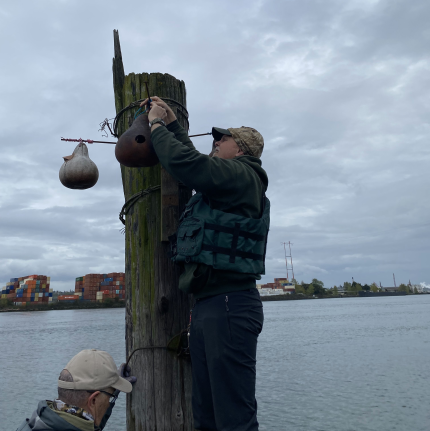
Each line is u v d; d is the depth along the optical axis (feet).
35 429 5.02
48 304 586.86
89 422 5.14
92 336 129.18
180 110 8.80
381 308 298.15
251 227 6.11
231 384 5.82
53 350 93.20
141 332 7.73
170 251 7.06
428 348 76.84
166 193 7.91
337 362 65.31
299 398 42.68
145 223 8.10
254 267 6.12
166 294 7.82
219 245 5.95
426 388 44.68
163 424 7.42
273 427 33.58
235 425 5.70
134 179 8.36
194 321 6.40
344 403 40.11
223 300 6.01
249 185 6.30
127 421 7.63
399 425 33.01
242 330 5.95
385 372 55.21
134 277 7.98
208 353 5.92
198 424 6.40
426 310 246.88
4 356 83.15
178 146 6.33
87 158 8.23
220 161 6.19
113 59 9.36
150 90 8.68
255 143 7.01
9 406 42.68
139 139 7.20
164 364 7.61
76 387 5.30
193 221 6.17
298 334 118.21
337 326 144.36
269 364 65.62
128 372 7.68
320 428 32.99
